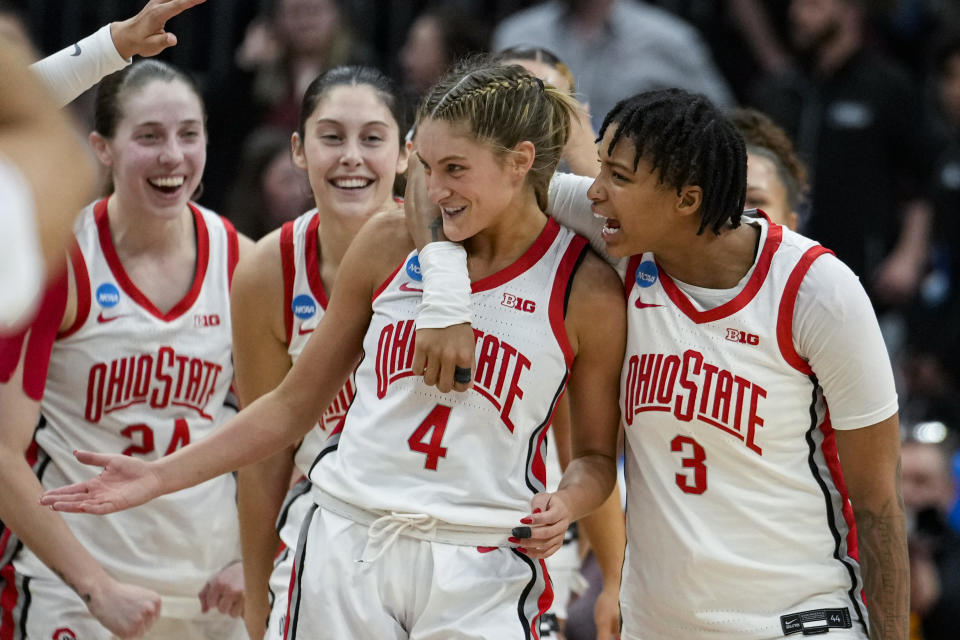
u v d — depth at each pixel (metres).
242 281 10.98
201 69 24.16
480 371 8.75
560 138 8.91
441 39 22.09
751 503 9.00
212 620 12.39
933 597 16.25
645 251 8.98
